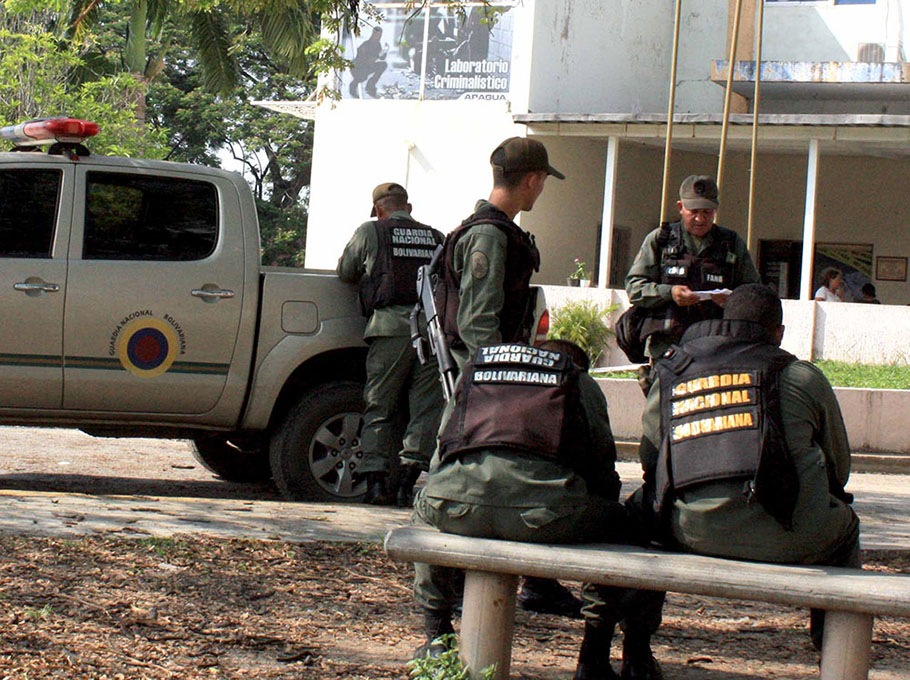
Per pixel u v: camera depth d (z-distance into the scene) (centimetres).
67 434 1181
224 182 776
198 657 464
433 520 427
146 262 754
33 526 629
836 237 2427
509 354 429
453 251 494
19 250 742
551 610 564
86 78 2405
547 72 2225
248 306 766
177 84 4462
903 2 2269
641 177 2427
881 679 493
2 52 2228
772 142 2064
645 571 388
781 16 2339
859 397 1454
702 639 542
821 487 401
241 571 583
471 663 408
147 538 620
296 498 781
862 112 2325
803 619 585
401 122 2298
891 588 369
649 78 2389
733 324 423
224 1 1230
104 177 757
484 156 2234
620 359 1938
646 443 436
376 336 749
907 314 1825
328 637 501
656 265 637
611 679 455
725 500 399
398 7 2284
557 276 2264
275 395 771
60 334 736
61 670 439
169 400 756
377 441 761
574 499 411
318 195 2359
